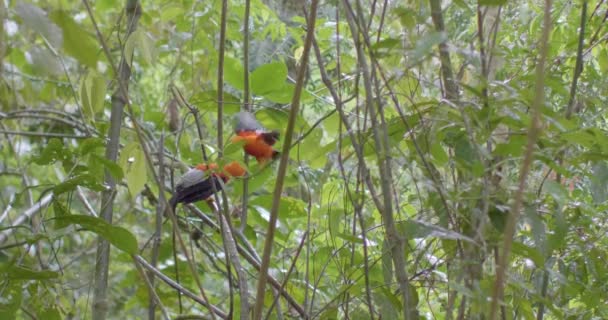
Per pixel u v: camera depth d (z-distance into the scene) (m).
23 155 9.81
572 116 4.75
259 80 5.73
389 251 4.24
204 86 8.02
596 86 5.26
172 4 7.32
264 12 7.40
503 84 3.86
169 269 7.34
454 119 4.04
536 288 4.88
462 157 4.11
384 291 4.50
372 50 3.78
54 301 5.58
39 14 2.80
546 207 4.63
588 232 4.88
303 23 7.07
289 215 6.52
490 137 4.25
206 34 7.27
